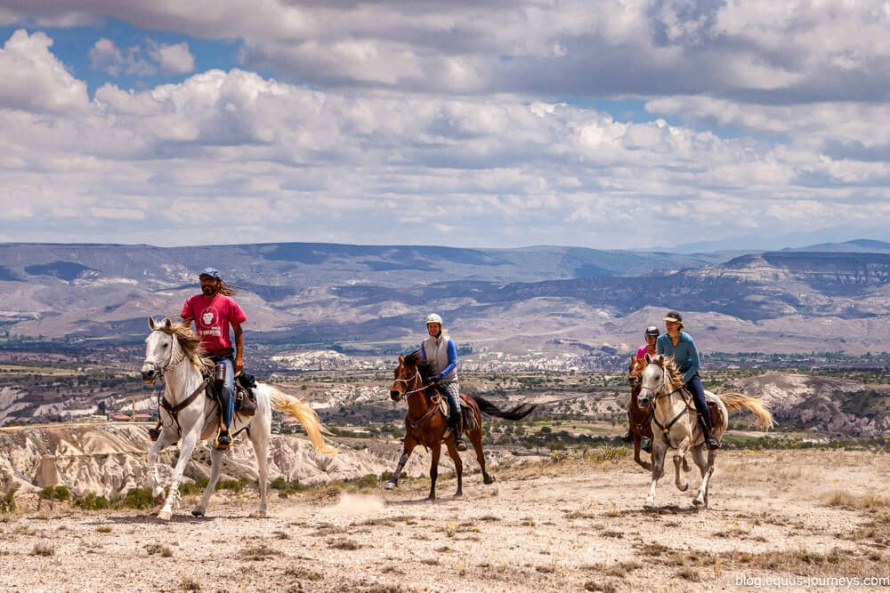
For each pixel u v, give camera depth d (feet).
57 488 100.73
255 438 51.90
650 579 34.45
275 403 53.88
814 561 38.47
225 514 52.90
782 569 36.94
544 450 473.26
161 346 43.98
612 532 43.27
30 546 35.91
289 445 390.83
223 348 48.37
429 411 60.34
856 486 63.57
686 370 54.39
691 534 44.21
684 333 54.49
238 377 49.73
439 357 62.44
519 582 32.81
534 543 40.29
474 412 66.08
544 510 52.01
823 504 55.42
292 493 78.38
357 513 52.19
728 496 58.95
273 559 34.37
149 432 47.55
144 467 345.92
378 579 31.86
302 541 38.88
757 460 83.51
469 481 78.13
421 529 43.88
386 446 480.64
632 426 61.82
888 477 68.64
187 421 45.70
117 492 328.49
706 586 33.71
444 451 332.60
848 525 47.88
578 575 34.37
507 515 49.42
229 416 47.50
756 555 39.24
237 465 246.88
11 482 316.19
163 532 40.65
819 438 533.14
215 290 48.19
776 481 66.49
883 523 48.42
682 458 53.06
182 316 48.26
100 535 39.29
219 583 30.22
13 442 338.75
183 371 45.32
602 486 66.74
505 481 74.08
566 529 44.57
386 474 227.81
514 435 573.33
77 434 360.48
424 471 312.50
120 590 28.63
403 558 35.81
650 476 71.05
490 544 39.68
